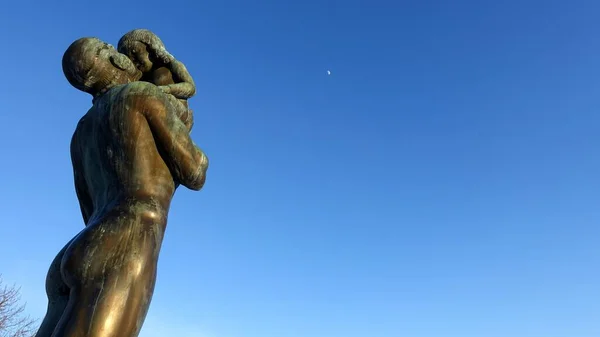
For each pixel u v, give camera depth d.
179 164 4.57
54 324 4.23
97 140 4.65
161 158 4.56
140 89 4.58
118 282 3.90
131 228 4.14
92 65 4.82
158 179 4.49
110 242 4.04
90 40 4.91
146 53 5.22
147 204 4.32
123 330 3.85
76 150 5.01
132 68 5.05
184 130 4.64
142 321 4.03
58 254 4.51
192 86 5.21
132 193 4.37
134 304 3.94
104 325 3.76
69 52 4.85
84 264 3.95
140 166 4.43
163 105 4.57
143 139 4.48
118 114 4.50
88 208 5.05
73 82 4.95
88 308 3.81
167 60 5.23
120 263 3.97
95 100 4.94
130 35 5.25
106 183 4.57
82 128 4.90
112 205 4.33
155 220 4.30
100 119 4.62
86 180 4.92
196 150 4.68
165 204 4.50
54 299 4.36
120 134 4.46
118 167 4.45
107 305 3.82
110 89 4.82
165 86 5.00
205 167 4.74
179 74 5.22
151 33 5.29
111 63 4.94
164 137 4.51
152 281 4.14
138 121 4.48
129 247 4.06
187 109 5.18
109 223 4.12
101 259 3.96
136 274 4.00
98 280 3.91
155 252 4.21
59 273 4.36
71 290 4.02
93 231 4.10
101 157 4.60
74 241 4.12
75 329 3.74
